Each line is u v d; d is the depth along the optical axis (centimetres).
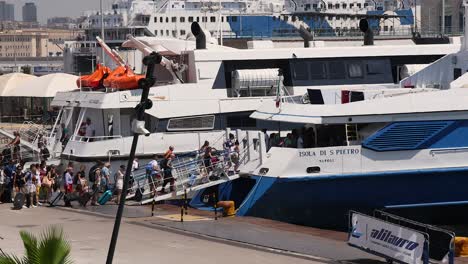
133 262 3528
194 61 5916
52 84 9344
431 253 3472
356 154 4619
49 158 6172
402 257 3338
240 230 4262
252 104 5884
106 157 5659
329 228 4672
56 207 5244
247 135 5016
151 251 3747
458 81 4869
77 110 6209
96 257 3622
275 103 4916
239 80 5878
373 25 14900
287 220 4662
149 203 5162
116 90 5906
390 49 6191
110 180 5609
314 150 4616
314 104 4781
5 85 9812
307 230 4322
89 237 4103
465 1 5384
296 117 4722
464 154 4672
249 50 5984
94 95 5884
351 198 4625
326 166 4616
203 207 5044
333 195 4622
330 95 4916
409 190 4647
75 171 5731
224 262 3512
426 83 5441
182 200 5025
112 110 5834
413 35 10506
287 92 5994
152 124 5825
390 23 16800
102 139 5756
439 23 16188
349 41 11812
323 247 3831
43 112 9350
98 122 5941
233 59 5944
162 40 6369
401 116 4634
